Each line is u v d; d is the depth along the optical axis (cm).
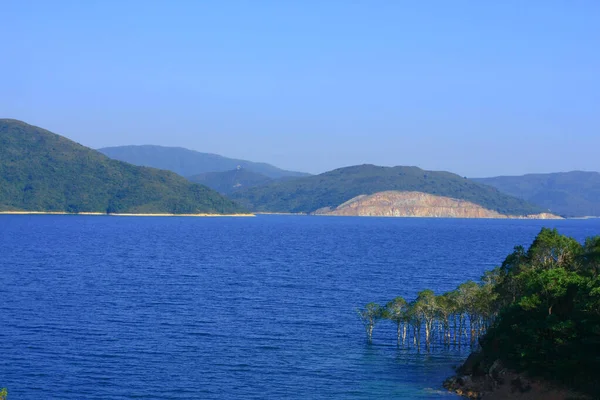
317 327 10144
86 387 7012
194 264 19025
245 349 8712
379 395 6981
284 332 9750
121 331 9512
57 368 7631
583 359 6378
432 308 8994
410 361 8356
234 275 16412
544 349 6644
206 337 9300
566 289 6888
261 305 11912
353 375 7706
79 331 9431
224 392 6988
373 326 10262
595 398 6219
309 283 14950
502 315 7500
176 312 11050
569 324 6431
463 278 15862
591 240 8344
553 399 6406
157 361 8025
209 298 12600
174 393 6906
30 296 12331
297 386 7244
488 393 6844
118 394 6831
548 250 8362
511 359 7081
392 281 15300
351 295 13138
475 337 9356
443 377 7662
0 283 13988
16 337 8969
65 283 14250
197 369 7744
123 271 16825
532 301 6925
